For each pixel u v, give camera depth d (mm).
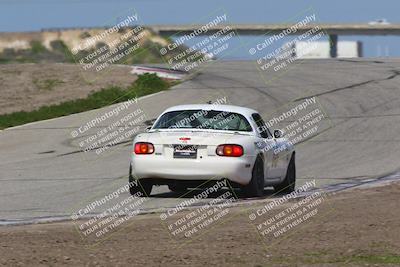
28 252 23453
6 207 35375
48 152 59250
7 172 49438
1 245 24641
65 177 46656
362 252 23078
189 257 22625
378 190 36938
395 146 59375
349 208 31344
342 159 54062
